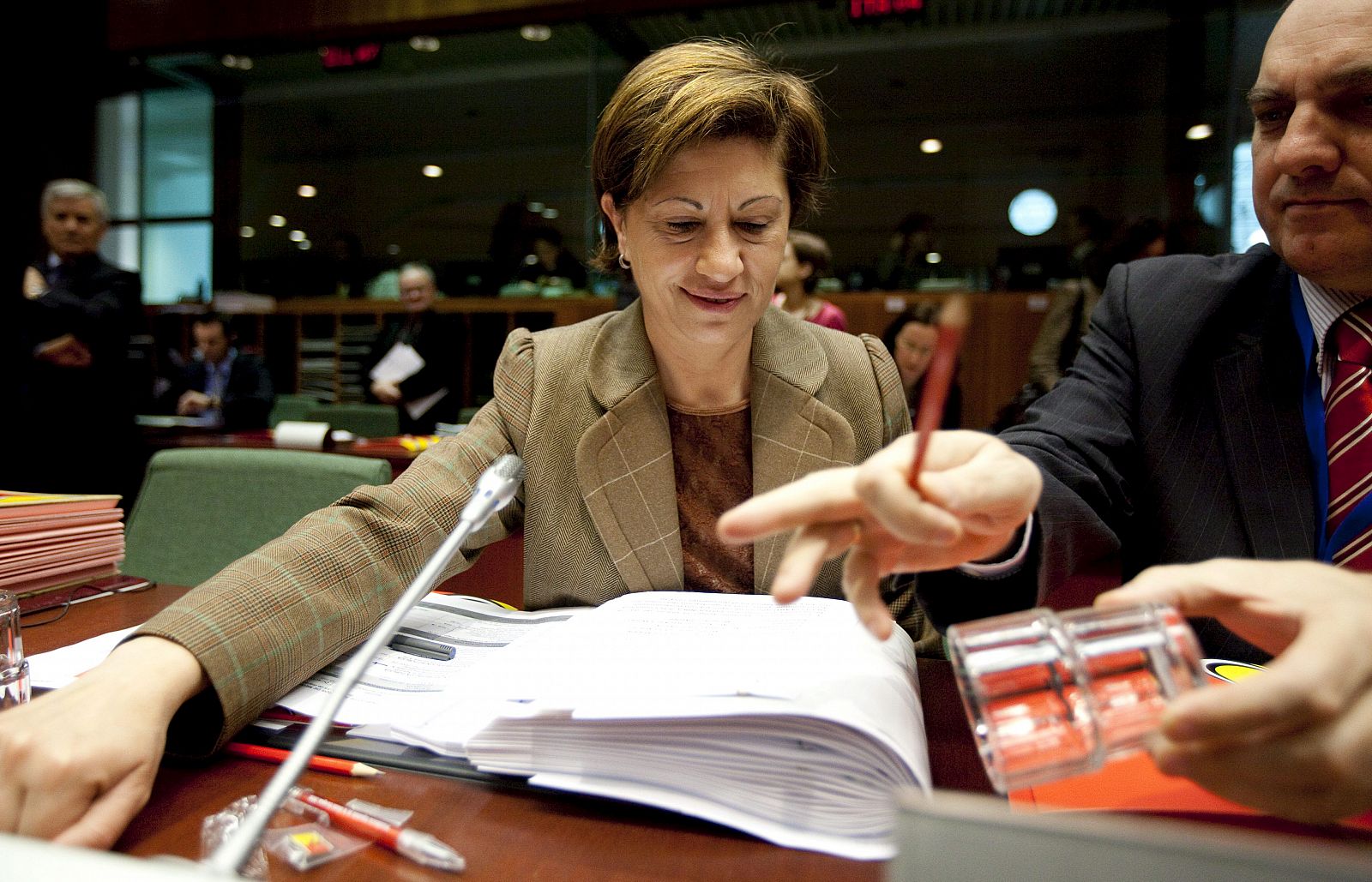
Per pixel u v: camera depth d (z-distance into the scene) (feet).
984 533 1.49
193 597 1.92
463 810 1.55
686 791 1.51
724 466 2.88
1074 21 17.60
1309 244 2.20
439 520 2.48
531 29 14.37
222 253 22.27
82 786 1.41
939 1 16.96
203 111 21.99
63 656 2.29
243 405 14.75
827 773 1.46
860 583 1.38
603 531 2.72
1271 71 2.19
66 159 17.25
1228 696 1.06
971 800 0.75
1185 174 18.28
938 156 23.44
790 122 2.46
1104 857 0.68
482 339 18.24
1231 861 0.65
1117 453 2.65
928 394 1.04
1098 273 13.20
